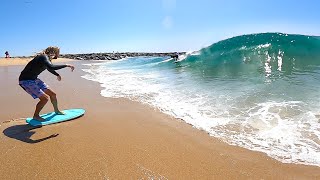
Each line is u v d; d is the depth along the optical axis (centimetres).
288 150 376
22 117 603
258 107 571
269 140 412
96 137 463
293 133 428
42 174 335
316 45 1273
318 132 423
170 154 387
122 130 496
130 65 2270
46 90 572
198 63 1498
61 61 3925
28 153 400
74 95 847
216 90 775
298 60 1145
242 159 362
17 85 1112
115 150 405
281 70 984
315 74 848
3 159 381
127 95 818
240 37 1605
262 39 1513
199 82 938
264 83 791
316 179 305
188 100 691
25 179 324
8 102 770
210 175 327
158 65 1842
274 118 497
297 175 316
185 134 464
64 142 442
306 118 483
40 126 528
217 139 433
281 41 1412
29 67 536
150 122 539
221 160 363
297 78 816
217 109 589
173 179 320
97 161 369
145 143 431
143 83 1047
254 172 329
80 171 341
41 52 560
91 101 753
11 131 502
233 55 1460
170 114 585
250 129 461
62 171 342
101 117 586
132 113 610
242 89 747
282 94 653
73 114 594
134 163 361
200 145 415
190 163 358
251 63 1232
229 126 483
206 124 504
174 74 1248
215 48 1642
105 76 1410
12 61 3369
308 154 361
